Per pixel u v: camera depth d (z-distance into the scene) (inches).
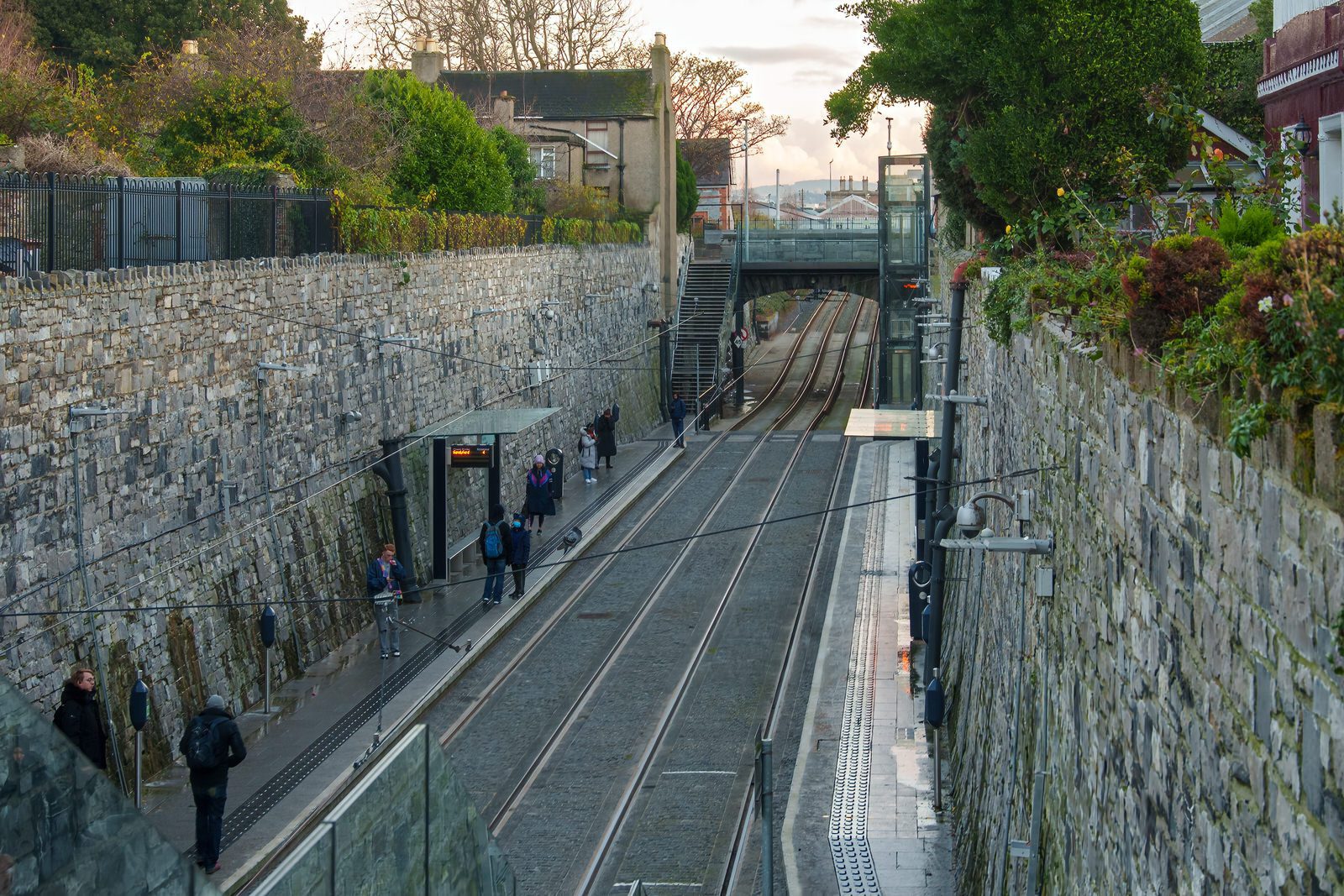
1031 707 430.0
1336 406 182.4
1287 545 199.2
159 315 681.0
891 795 646.5
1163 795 265.1
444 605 979.3
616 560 1151.0
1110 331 325.4
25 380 569.3
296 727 717.9
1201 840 240.1
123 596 635.5
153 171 1061.1
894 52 900.6
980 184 850.1
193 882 207.9
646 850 599.8
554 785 673.0
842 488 1448.1
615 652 895.1
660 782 677.9
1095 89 789.2
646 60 2551.7
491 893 340.8
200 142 1118.4
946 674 783.7
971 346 830.5
